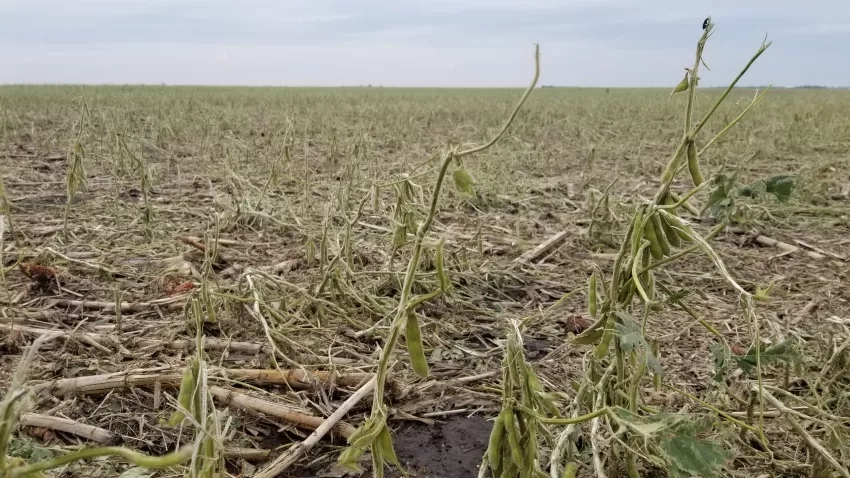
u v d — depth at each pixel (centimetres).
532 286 575
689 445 198
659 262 249
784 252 688
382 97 4588
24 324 434
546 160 1372
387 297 514
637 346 238
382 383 207
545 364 422
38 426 316
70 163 721
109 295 495
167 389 357
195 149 1330
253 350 408
